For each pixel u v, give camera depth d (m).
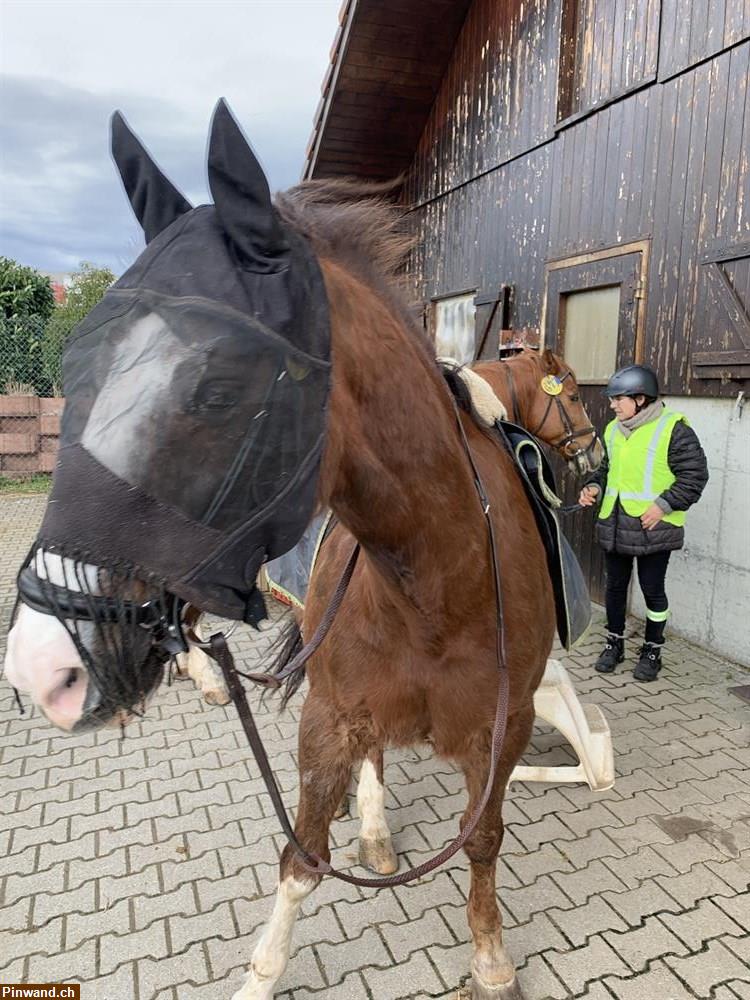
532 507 1.95
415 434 1.27
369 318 1.18
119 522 0.85
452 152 6.38
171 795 2.87
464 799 2.83
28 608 0.90
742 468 3.99
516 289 5.70
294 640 2.21
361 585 1.55
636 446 3.83
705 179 4.02
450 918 2.20
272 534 0.97
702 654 4.28
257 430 0.92
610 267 4.72
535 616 1.73
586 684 3.91
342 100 6.37
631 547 3.86
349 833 2.63
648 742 3.28
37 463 10.57
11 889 2.33
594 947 2.09
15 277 12.98
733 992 1.94
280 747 3.24
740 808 2.77
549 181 5.25
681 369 4.27
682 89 4.14
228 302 0.91
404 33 5.88
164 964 2.03
